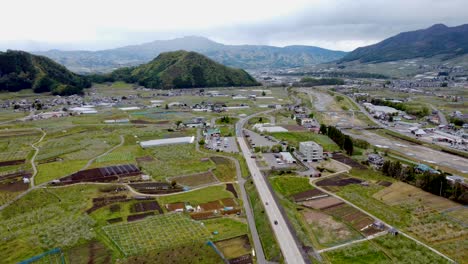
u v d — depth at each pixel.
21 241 78.62
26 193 106.44
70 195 105.31
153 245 77.00
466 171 129.88
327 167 134.75
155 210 95.75
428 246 76.69
